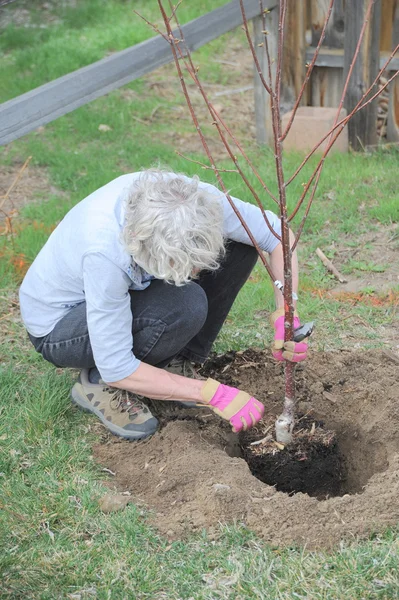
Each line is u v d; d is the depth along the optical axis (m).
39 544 2.55
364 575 2.37
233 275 3.10
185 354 3.31
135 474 2.85
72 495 2.75
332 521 2.55
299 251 4.58
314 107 6.07
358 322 3.84
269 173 5.45
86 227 2.61
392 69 5.89
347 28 5.66
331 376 3.33
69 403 3.21
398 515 2.55
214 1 8.95
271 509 2.58
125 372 2.70
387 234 4.71
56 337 2.93
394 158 5.73
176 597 2.36
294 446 3.09
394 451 2.88
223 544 2.53
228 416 2.70
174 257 2.28
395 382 3.16
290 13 5.86
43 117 4.55
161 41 5.27
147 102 7.10
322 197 5.16
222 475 2.74
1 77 7.27
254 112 6.85
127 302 2.67
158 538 2.57
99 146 6.26
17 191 5.58
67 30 8.76
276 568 2.43
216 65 7.97
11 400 3.25
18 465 2.90
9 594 2.37
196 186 2.38
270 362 3.46
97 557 2.50
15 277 4.33
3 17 9.11
